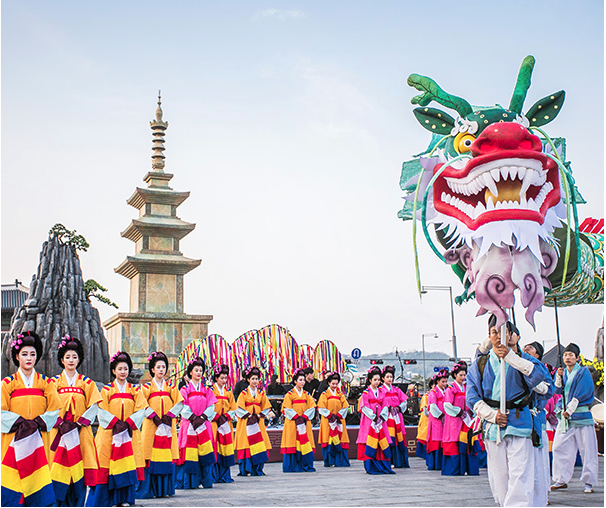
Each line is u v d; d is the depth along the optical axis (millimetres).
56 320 23297
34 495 7238
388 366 14695
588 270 10742
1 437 7234
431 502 9047
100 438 8984
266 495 10047
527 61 7918
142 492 9805
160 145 37250
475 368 7301
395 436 14648
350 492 10227
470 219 7094
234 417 12930
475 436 13031
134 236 36688
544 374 6902
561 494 9883
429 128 7852
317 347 22328
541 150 6801
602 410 14242
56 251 24422
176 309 34969
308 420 14594
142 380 32562
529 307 6648
